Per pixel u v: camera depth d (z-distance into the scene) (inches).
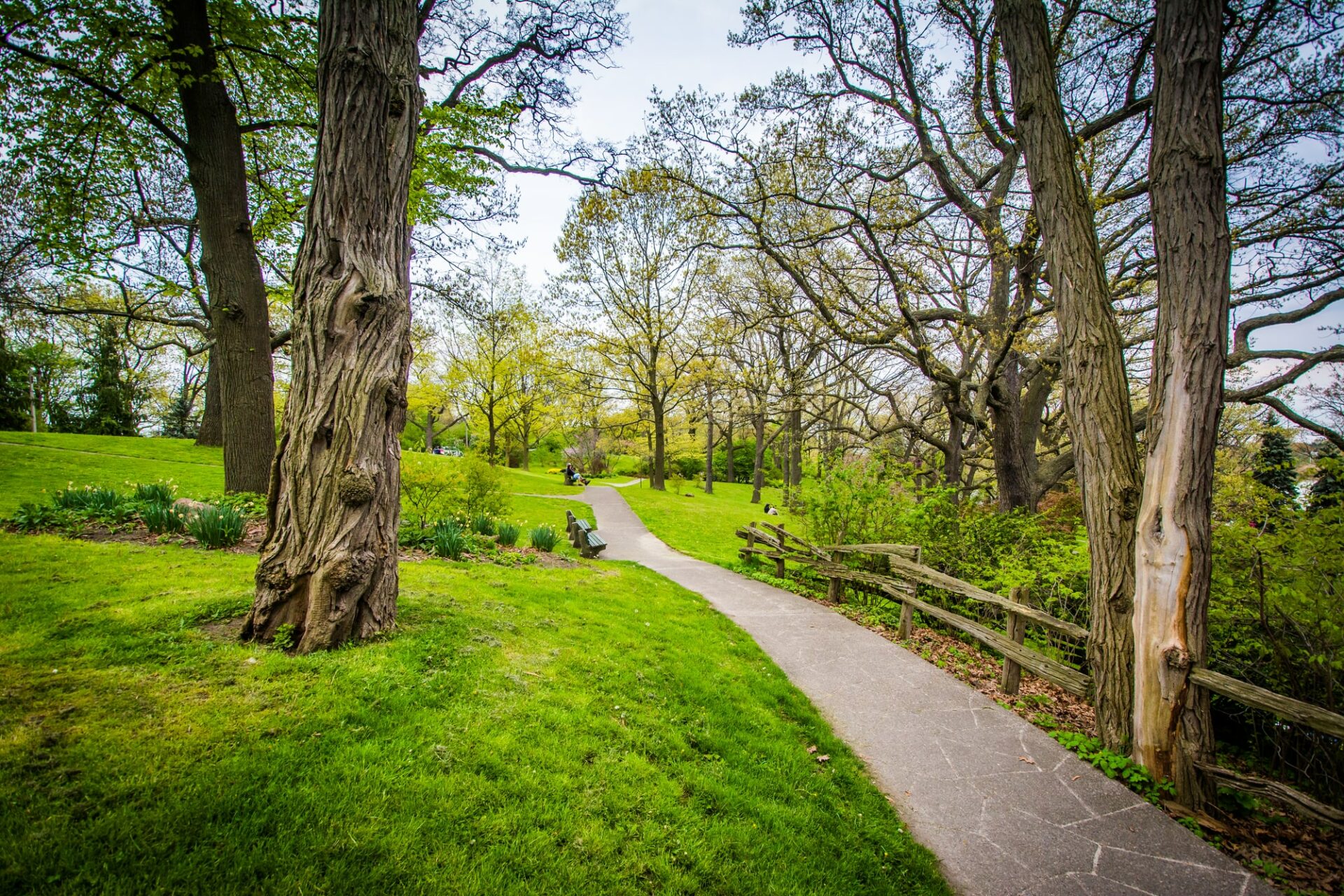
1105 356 166.9
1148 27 292.0
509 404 1217.4
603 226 898.7
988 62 331.0
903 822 125.1
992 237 333.4
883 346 379.6
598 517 718.5
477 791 98.6
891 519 322.0
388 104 155.7
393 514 155.0
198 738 95.7
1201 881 109.9
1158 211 148.7
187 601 154.6
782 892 95.0
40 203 364.5
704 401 1160.8
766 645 240.1
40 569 173.5
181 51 278.4
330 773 94.3
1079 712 187.6
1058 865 112.8
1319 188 298.0
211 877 72.0
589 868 88.9
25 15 267.4
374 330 146.9
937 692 195.5
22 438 651.5
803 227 404.8
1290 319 302.4
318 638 136.9
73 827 74.3
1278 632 163.9
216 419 764.6
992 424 407.5
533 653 168.2
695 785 119.8
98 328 1025.5
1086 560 217.2
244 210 328.2
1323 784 150.4
